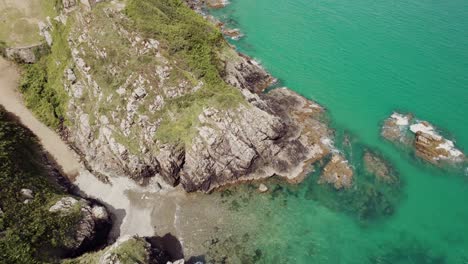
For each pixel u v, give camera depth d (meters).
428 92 100.19
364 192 79.00
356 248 70.12
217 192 80.12
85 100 89.94
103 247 70.56
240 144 80.56
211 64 90.50
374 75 105.81
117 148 82.94
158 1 100.69
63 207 69.62
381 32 120.81
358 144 88.31
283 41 119.31
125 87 85.75
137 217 75.94
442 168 82.81
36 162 81.62
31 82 96.56
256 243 71.62
